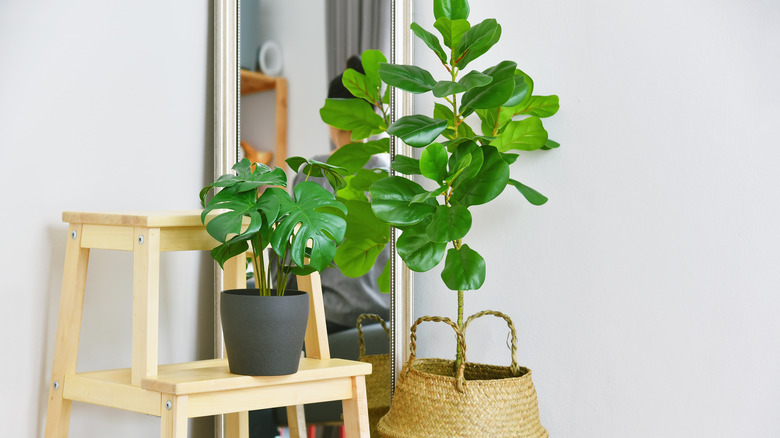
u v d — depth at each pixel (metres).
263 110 2.09
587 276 2.04
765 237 1.83
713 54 1.89
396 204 1.86
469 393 1.82
